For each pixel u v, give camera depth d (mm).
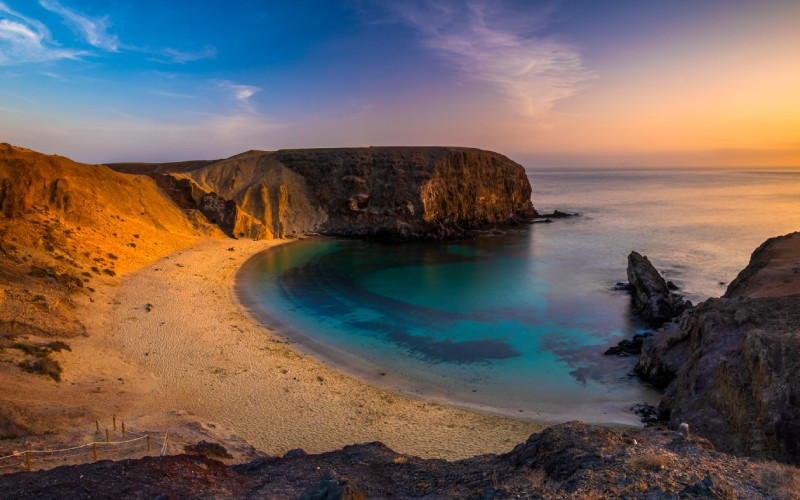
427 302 47562
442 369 32562
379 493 13656
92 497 11812
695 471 11867
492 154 112562
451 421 25531
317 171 97938
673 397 25453
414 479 15188
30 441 18484
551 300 48125
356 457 17781
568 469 12656
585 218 111875
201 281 50875
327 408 26469
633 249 72750
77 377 26703
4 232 41969
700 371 24391
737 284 36781
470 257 69500
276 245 77125
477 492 12680
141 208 67812
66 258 43906
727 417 21234
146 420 22516
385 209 90000
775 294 28578
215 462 15672
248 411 25609
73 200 53062
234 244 72750
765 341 20688
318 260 66812
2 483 12680
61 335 31891
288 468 16109
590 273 59062
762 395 19125
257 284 53188
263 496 13172
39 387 23828
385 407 26984
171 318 38781
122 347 32344
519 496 11492
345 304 46812
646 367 31016
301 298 48594
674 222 102000
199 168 108188
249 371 30625
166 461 14688
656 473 11656
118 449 18578
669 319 40219
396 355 34812
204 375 29500
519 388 29828
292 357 33688
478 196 100062
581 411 27031
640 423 25500
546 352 35375
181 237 68250
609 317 42812
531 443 15516
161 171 111625
